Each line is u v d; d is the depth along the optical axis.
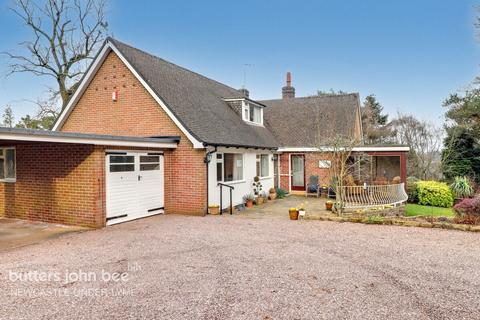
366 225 10.98
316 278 5.99
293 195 20.34
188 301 5.02
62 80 23.78
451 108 25.42
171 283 5.76
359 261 7.01
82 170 10.56
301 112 23.59
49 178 11.27
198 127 13.32
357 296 5.19
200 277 6.05
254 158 17.19
